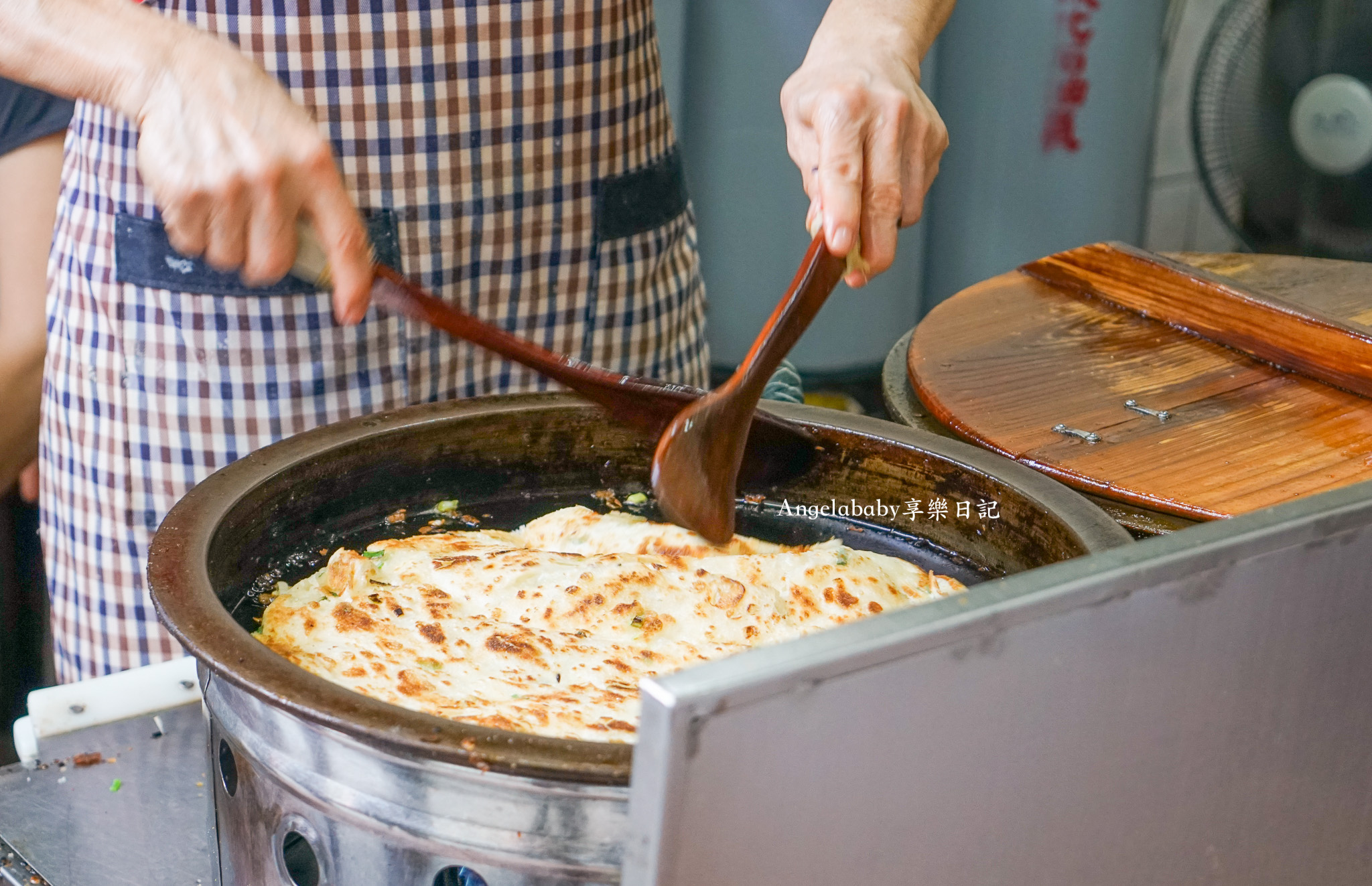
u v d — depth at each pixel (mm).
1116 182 2693
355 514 1050
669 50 2480
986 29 2615
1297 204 2662
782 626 951
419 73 1246
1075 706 537
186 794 931
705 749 437
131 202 1251
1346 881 730
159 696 1025
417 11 1222
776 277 2604
